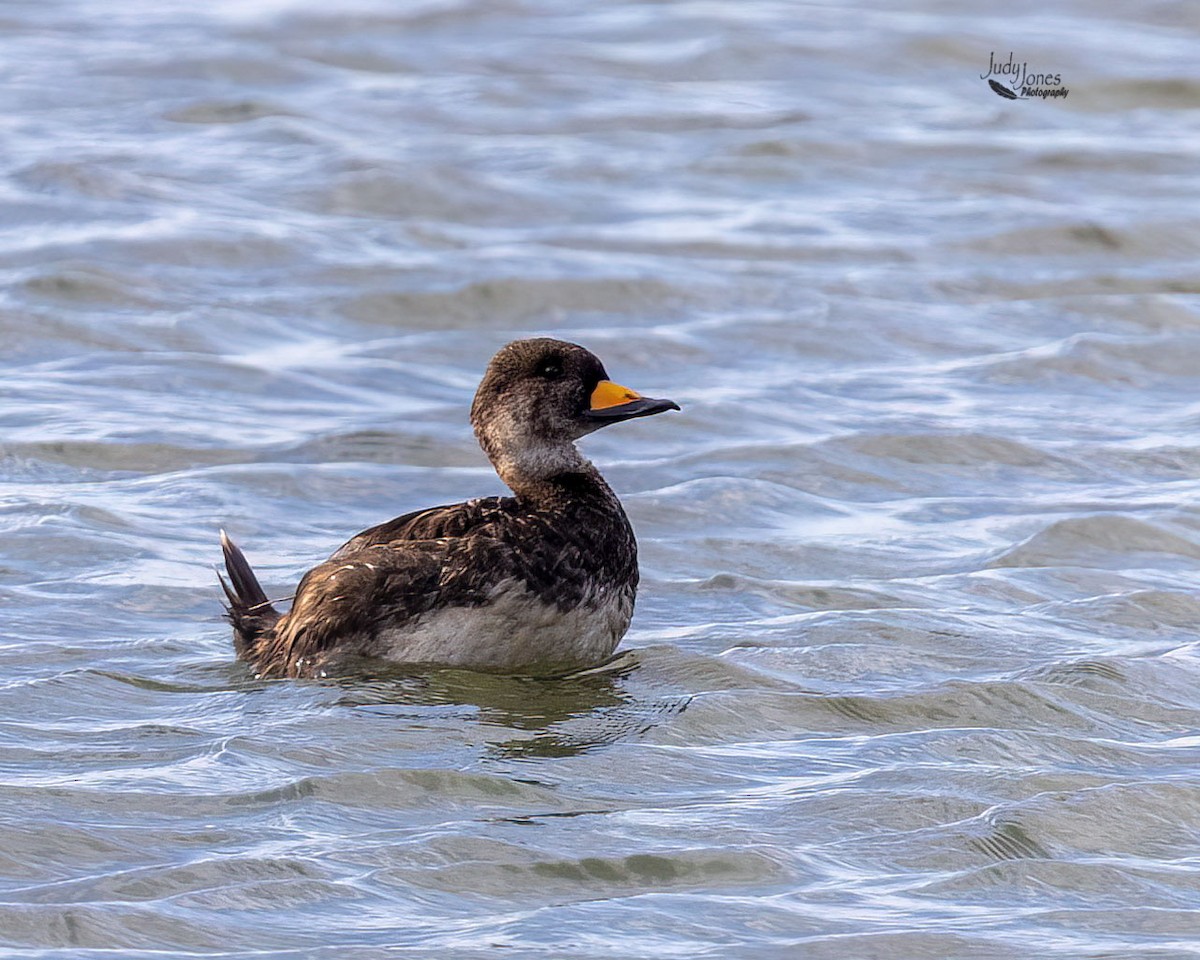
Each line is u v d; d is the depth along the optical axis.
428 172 24.95
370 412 16.80
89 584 12.27
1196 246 23.39
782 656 11.12
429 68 32.22
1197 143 28.52
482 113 29.33
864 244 23.05
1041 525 13.88
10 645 11.12
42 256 21.11
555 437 11.10
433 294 20.36
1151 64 32.84
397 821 8.60
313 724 9.82
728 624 11.79
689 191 25.52
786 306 20.56
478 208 24.23
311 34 34.16
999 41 34.06
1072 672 10.74
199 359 18.06
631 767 9.34
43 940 7.30
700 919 7.62
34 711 10.01
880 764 9.41
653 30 35.12
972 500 14.77
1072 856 8.35
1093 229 23.47
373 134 27.86
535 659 10.80
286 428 16.16
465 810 8.75
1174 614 12.03
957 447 15.92
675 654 11.15
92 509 13.64
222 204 23.50
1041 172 26.77
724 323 19.89
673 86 31.56
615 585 10.98
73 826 8.39
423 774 9.10
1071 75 32.09
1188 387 18.27
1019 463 15.71
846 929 7.55
